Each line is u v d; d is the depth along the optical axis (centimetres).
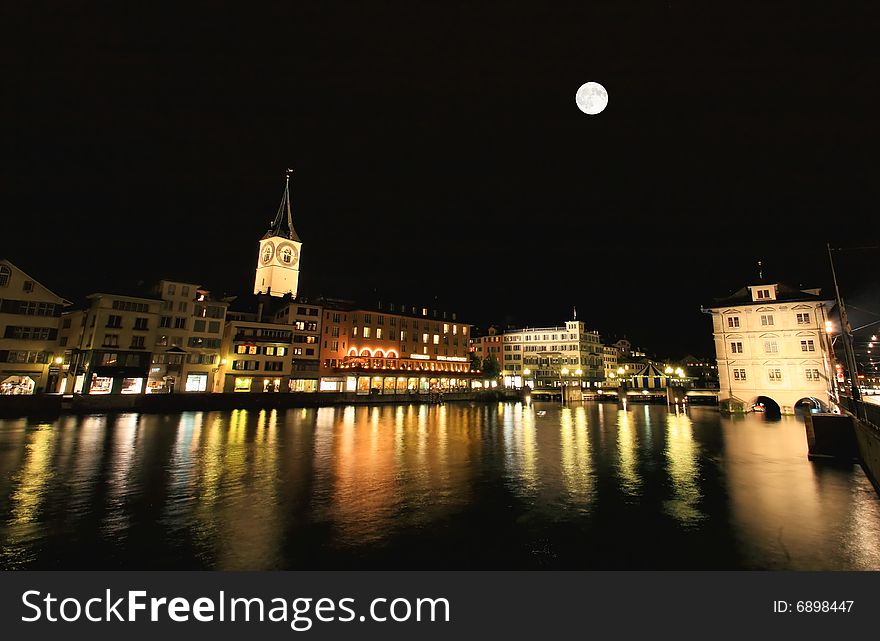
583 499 1376
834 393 3812
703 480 1645
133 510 1224
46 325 5278
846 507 1274
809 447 2105
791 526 1112
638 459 2123
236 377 6569
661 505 1307
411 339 8919
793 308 5106
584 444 2670
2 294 5025
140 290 5997
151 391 5753
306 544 992
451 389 9256
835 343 4656
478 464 1972
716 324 5516
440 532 1073
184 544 985
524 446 2569
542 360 11775
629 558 924
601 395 9350
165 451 2216
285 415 4700
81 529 1070
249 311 7331
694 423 4125
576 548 977
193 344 6159
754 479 1658
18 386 5053
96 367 5328
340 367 7688
